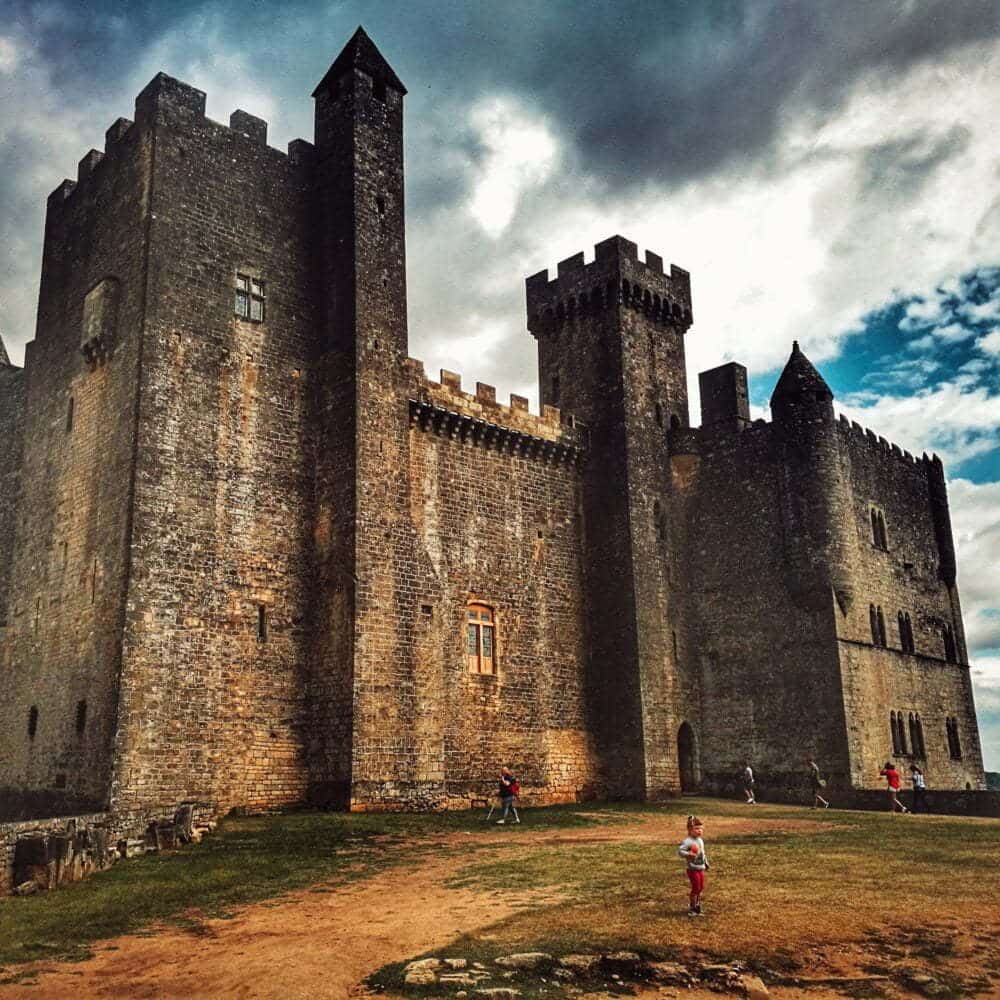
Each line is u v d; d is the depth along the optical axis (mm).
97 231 35000
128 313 31875
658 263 46969
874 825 28641
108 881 20578
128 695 27953
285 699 31531
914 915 15891
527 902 17438
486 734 36500
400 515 33688
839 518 41750
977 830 26969
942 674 49281
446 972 13602
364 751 30516
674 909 16391
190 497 30703
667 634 42000
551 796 38125
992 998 12898
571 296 46188
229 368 32656
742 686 42125
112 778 27094
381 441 33812
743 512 43562
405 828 27031
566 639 40688
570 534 42219
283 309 34688
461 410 38375
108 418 31828
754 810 35125
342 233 35438
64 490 33625
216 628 30375
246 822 27828
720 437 44844
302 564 33062
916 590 49344
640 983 13414
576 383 45219
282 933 16219
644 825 29484
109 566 29859
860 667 41375
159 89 33031
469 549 37750
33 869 19859
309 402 34562
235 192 34344
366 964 14258
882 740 41906
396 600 32656
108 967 14539
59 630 31938
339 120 36844
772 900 16938
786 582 41688
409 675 32375
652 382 45250
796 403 42875
